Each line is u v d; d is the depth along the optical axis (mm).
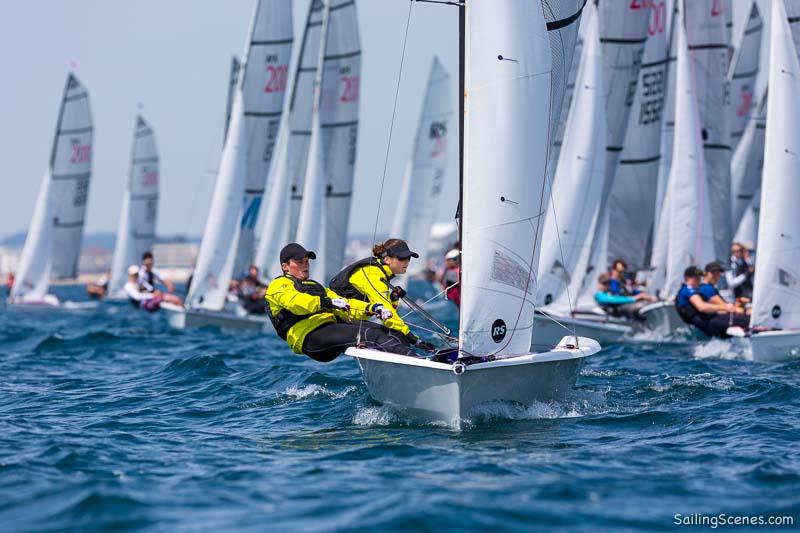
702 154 74688
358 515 20281
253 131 97250
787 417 31125
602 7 73062
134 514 20688
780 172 47719
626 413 32188
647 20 73375
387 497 21641
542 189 30125
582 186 63469
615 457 25703
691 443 27469
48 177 118938
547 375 31000
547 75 30000
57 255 130000
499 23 29172
